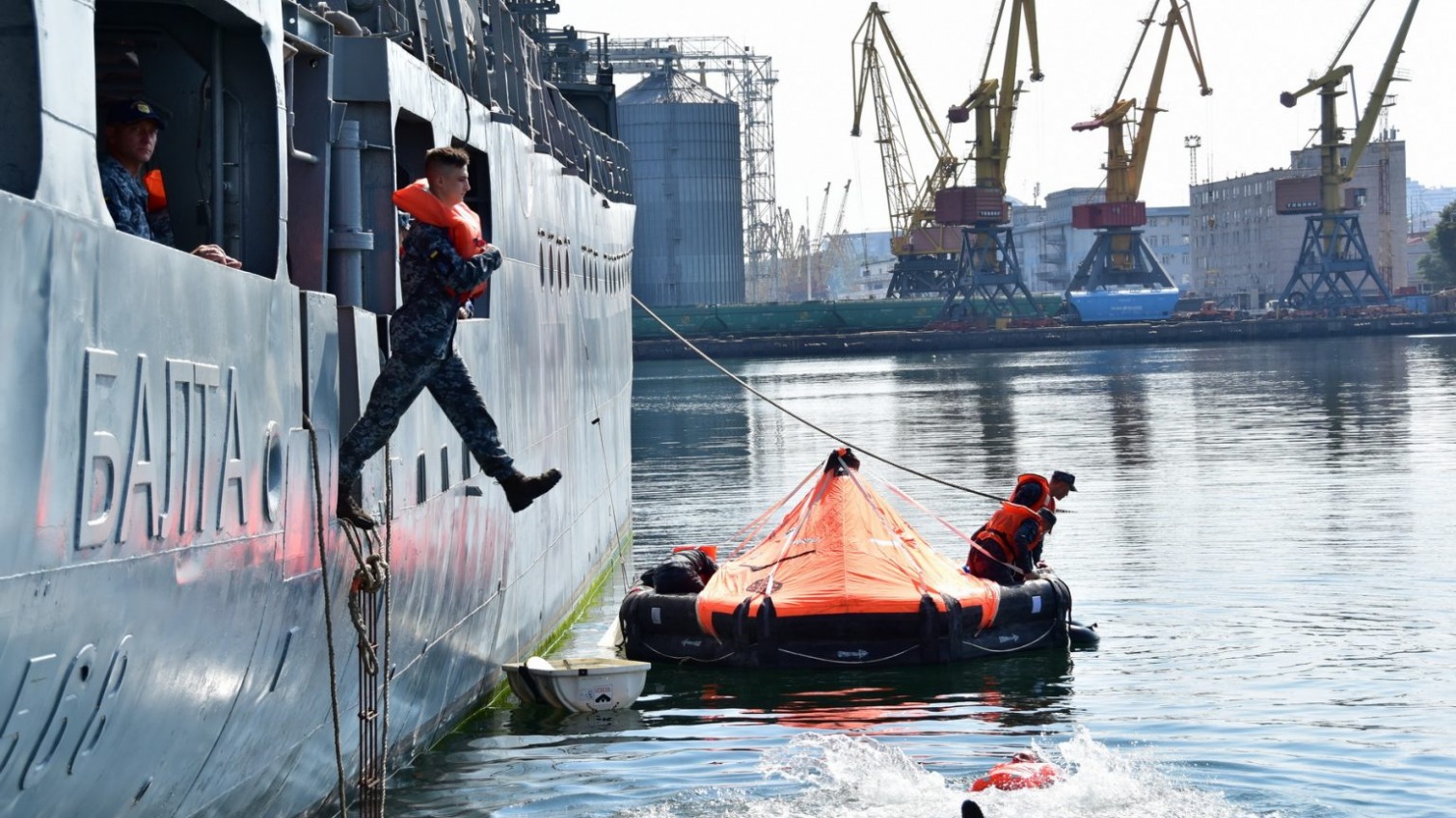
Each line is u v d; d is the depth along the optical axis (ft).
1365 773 33.94
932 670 47.11
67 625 18.11
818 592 48.39
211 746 23.79
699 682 46.44
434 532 35.06
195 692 22.49
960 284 494.59
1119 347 471.21
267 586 24.73
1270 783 33.14
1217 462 120.16
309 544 26.73
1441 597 58.39
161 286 20.34
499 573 43.50
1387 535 75.77
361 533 29.22
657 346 466.70
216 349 22.34
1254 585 62.54
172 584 20.93
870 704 42.73
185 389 21.16
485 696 42.98
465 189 26.45
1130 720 40.01
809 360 443.73
